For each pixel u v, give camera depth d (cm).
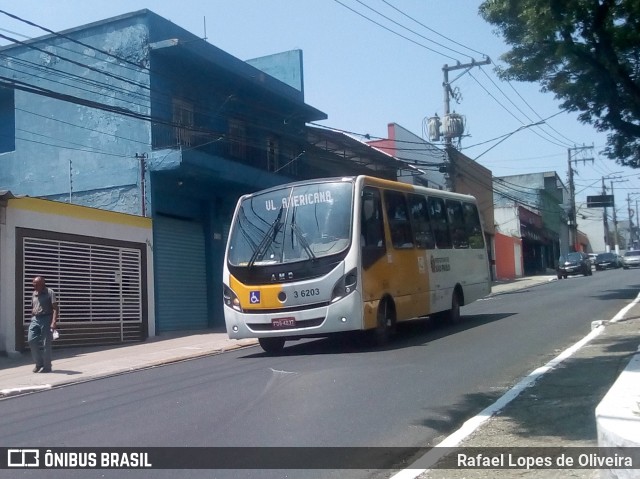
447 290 1727
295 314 1329
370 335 1409
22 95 2333
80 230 1844
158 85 2203
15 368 1472
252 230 1412
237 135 2519
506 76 1847
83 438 816
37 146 2302
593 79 1429
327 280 1316
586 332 1504
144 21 2195
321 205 1375
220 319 2444
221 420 859
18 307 1662
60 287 1775
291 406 912
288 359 1328
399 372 1107
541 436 739
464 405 898
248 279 1376
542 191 6762
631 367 835
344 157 3056
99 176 2209
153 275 2095
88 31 2258
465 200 1931
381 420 834
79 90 2256
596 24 1113
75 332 1797
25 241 1694
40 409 1027
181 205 2327
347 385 1023
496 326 1683
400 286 1485
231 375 1183
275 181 2575
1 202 1634
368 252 1372
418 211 1631
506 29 1563
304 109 2842
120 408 977
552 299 2462
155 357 1571
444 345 1395
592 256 6309
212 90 2444
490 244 4959
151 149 2155
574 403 865
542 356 1227
